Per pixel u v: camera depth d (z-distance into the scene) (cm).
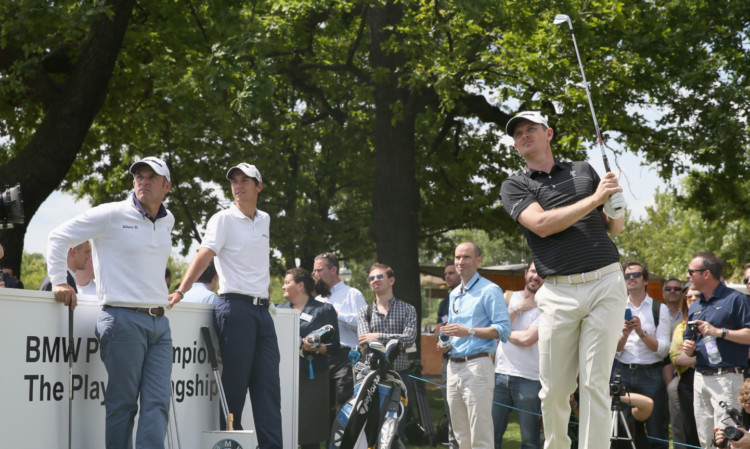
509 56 1636
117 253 479
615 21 1764
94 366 493
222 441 533
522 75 1662
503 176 2402
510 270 1989
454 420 709
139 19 1612
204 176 2166
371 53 1861
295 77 2045
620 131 2053
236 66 1481
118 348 470
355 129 2334
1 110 1456
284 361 665
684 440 757
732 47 2003
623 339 747
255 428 602
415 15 1703
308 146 2377
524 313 768
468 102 1995
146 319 481
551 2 1731
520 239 2433
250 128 2186
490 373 685
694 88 1973
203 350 582
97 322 478
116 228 479
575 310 427
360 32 1858
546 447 457
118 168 2127
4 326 427
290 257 2356
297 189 2348
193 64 1565
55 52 1428
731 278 3466
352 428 647
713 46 2033
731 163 1983
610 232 450
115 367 471
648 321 786
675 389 786
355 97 1842
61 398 464
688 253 4072
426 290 2778
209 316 591
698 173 2186
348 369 812
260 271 597
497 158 2412
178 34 1579
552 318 436
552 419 452
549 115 1805
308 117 2448
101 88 1380
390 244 1834
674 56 2002
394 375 668
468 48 1666
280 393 614
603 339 422
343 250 2533
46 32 1393
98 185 2192
